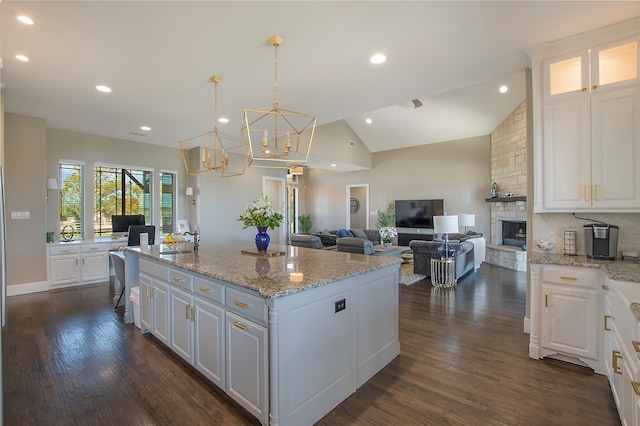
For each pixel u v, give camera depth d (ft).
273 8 6.89
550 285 8.36
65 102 12.80
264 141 9.46
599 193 8.21
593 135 8.28
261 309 5.80
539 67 8.90
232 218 24.16
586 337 7.89
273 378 5.55
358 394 7.14
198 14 7.07
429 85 11.29
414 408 6.60
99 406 6.69
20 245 15.12
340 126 28.81
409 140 29.58
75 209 18.12
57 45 8.32
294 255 9.72
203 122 15.74
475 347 9.42
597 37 8.09
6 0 6.44
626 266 7.52
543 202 8.96
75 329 10.88
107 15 7.06
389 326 8.59
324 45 8.50
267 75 10.32
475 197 26.61
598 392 7.04
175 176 22.34
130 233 16.19
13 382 7.59
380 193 32.83
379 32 7.90
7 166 14.64
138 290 10.91
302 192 39.24
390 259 8.91
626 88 7.87
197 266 7.82
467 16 7.28
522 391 7.13
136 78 10.45
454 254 17.33
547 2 6.82
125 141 19.81
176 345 8.52
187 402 6.82
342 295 6.97
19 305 13.51
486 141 26.11
